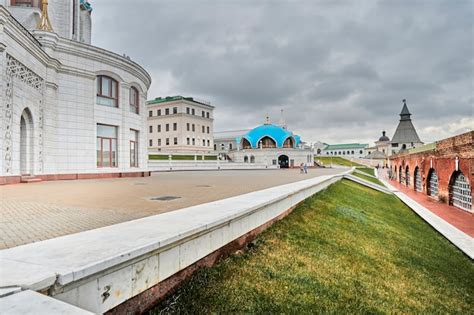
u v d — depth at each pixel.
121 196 9.03
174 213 5.09
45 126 17.31
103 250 2.99
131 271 3.06
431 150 20.39
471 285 6.61
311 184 12.18
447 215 14.27
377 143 106.00
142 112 24.11
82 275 2.50
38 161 16.59
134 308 3.10
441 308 5.16
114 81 21.28
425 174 22.47
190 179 19.02
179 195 9.19
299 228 7.37
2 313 1.91
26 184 14.18
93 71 19.67
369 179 36.84
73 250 2.99
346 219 9.84
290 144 71.75
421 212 15.25
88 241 3.32
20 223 5.09
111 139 21.14
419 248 8.84
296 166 65.56
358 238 8.02
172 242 3.55
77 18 24.88
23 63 14.78
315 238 6.96
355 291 4.90
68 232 4.48
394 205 18.41
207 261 4.40
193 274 4.07
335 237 7.48
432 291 5.78
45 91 17.31
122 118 21.48
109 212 6.16
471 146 13.70
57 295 2.38
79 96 19.09
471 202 14.05
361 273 5.70
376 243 8.06
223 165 51.62
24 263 2.62
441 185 18.25
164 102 65.50
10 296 2.09
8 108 13.66
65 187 12.50
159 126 66.06
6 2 19.92
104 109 20.33
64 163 18.39
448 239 10.18
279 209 7.67
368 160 85.69
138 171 22.69
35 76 16.19
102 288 2.74
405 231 11.14
